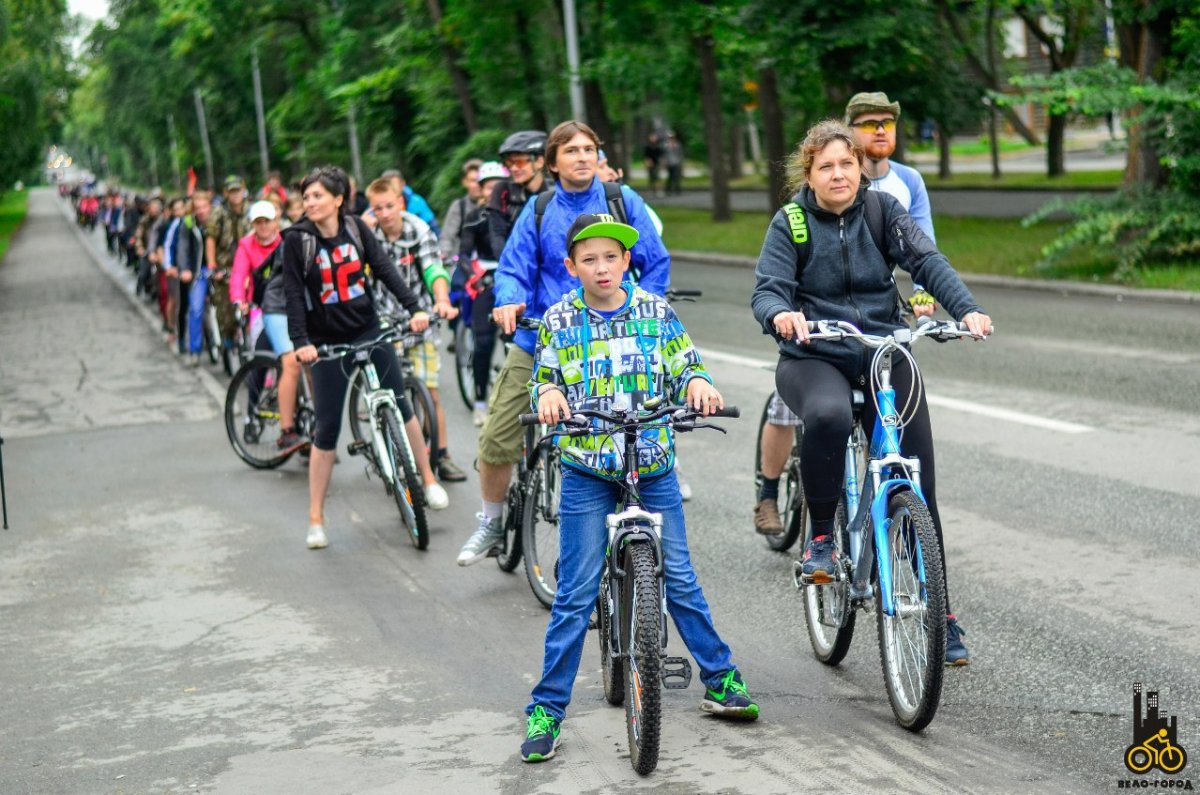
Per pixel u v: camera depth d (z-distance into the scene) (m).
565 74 48.03
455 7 51.75
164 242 32.44
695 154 85.75
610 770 7.48
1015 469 13.66
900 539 7.79
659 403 7.64
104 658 10.13
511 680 9.09
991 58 63.44
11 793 7.72
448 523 13.59
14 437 20.94
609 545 7.71
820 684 8.64
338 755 7.96
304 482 16.09
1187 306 24.14
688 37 51.84
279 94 102.75
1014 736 7.55
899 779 7.07
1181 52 28.89
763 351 22.83
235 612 11.10
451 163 55.41
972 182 62.34
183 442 19.42
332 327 12.77
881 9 40.38
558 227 10.45
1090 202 27.80
